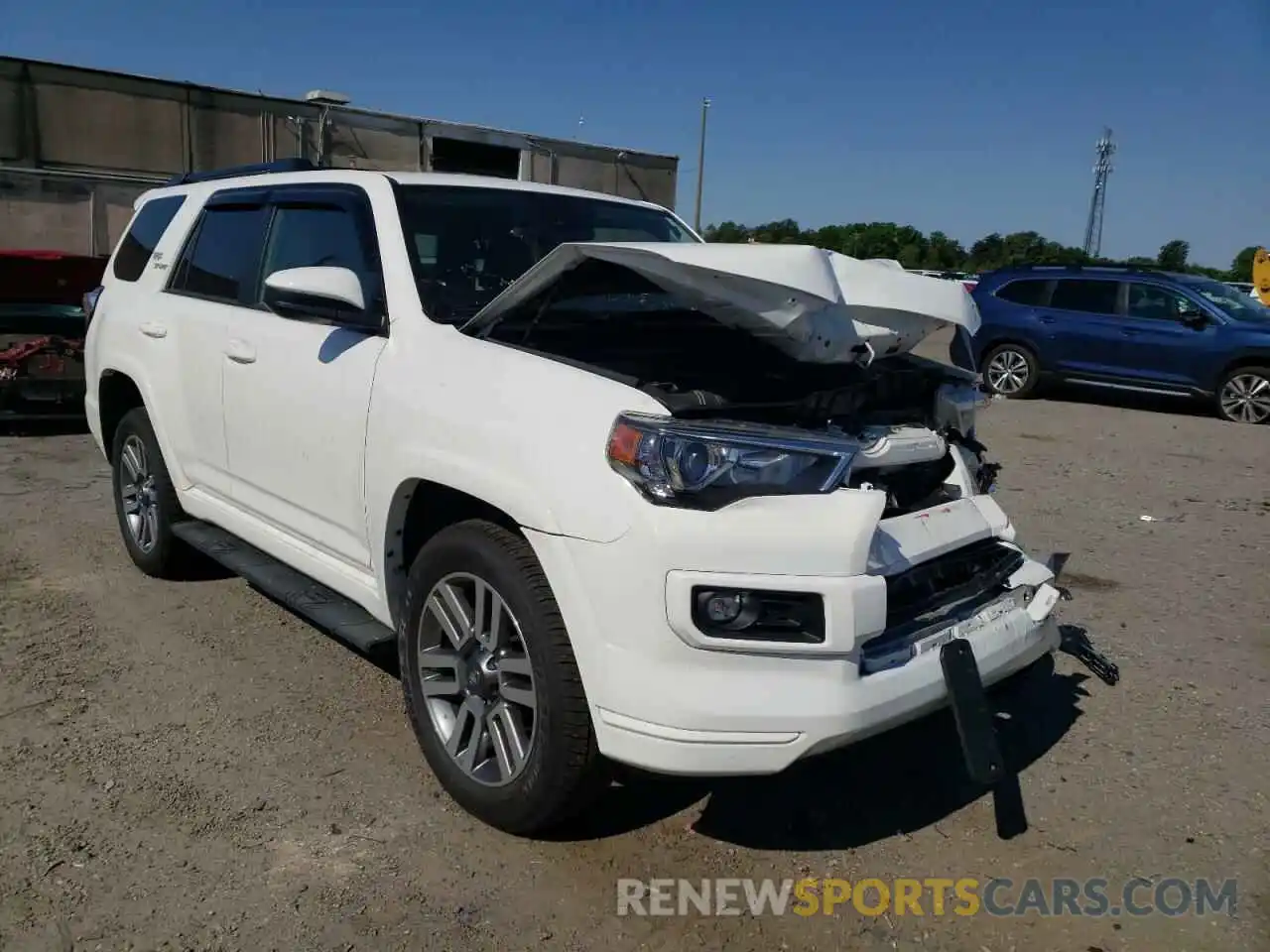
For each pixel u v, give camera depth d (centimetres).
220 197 482
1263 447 1068
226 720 377
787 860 304
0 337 904
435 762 324
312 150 1461
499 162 1588
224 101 1402
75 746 354
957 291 339
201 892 279
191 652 437
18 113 1277
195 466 464
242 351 413
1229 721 401
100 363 536
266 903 275
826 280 284
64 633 452
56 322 927
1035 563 343
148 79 1350
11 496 686
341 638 355
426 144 1517
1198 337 1275
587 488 266
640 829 315
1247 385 1240
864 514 262
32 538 589
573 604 268
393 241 365
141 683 405
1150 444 1067
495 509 306
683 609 253
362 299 345
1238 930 278
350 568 367
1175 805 339
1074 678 439
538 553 276
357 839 305
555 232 413
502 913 275
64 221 1329
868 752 368
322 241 398
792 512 258
